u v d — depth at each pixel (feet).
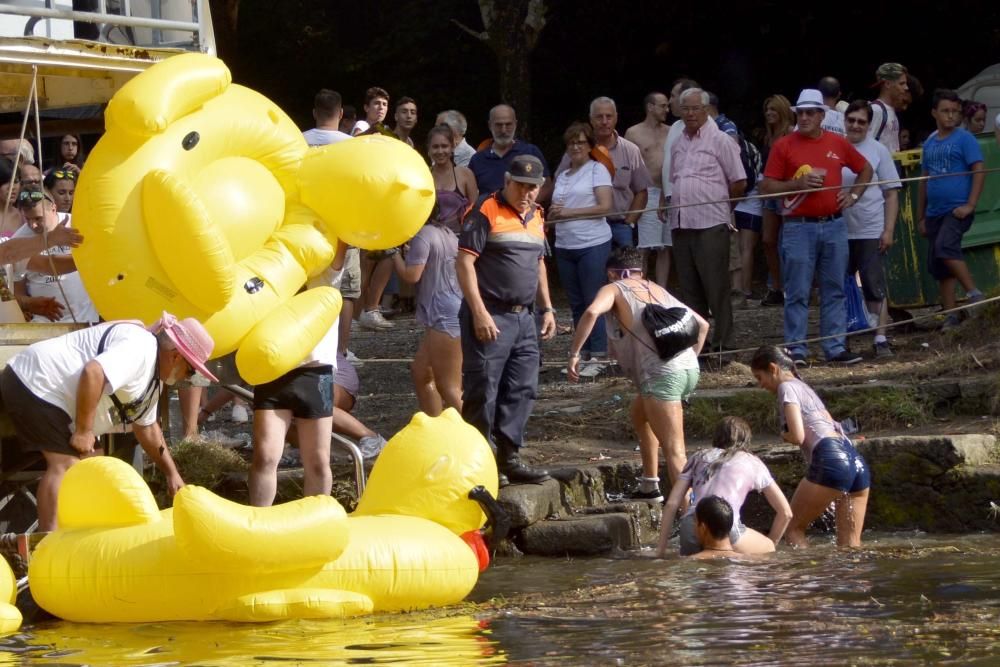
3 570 30.94
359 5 131.64
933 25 116.57
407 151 41.06
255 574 30.14
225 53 123.75
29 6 41.55
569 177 58.23
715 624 28.73
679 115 64.34
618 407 52.54
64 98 44.80
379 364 63.93
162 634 29.14
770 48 120.67
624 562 38.81
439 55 129.59
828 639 26.94
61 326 38.99
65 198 46.29
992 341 55.67
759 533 41.24
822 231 54.80
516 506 40.86
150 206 36.27
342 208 39.91
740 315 70.64
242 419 54.75
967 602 30.42
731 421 40.47
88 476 30.94
